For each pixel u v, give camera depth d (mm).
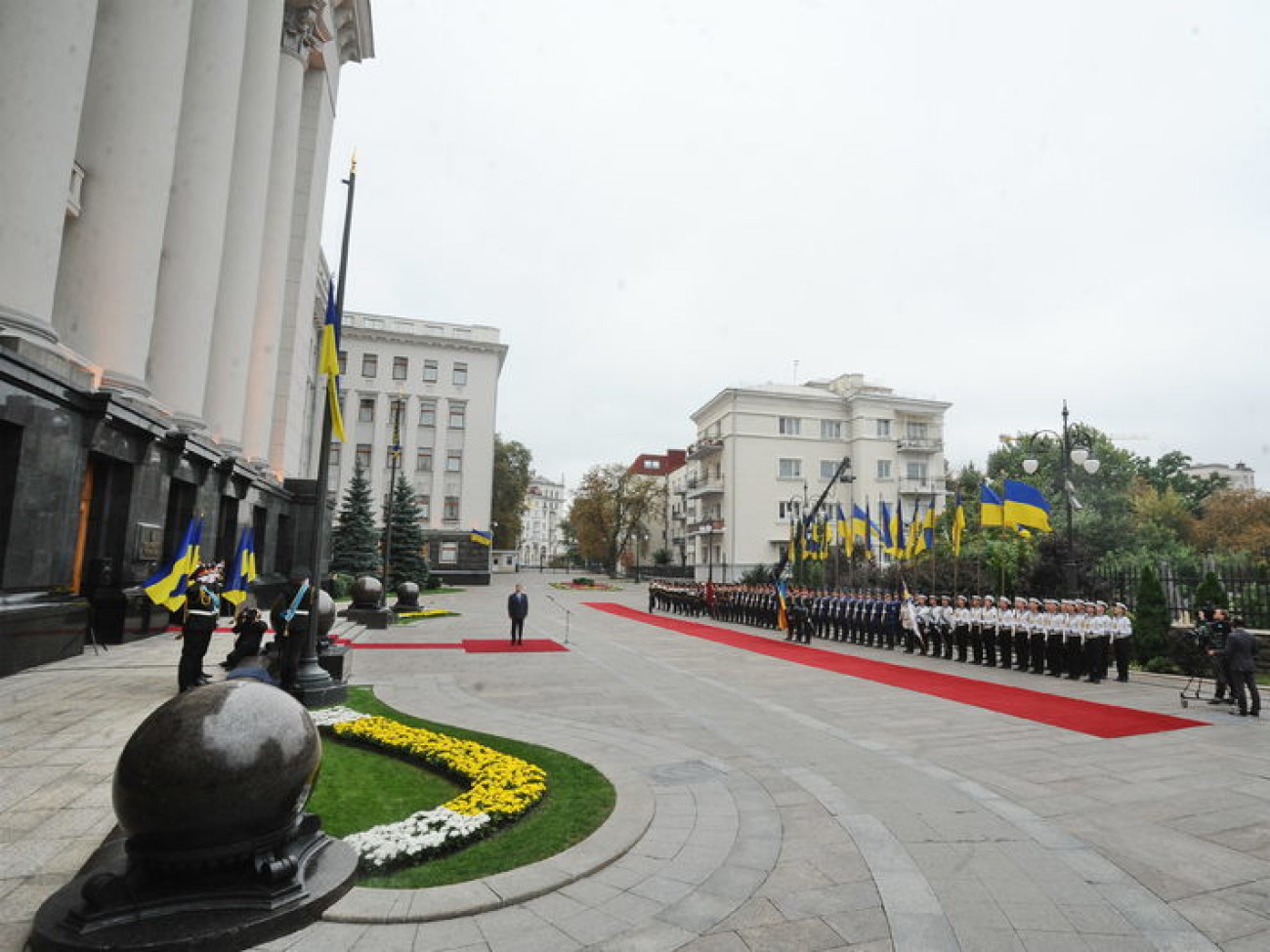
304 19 25141
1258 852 5246
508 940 3902
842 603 22062
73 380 11422
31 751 6250
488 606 33000
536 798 6047
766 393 53469
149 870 3570
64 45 11148
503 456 65062
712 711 10320
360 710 9680
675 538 72750
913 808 6129
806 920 4180
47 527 10867
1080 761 7723
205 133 17859
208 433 18016
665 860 5023
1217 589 15117
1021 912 4301
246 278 21203
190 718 3625
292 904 3633
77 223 14031
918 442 54000
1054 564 23094
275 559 26047
